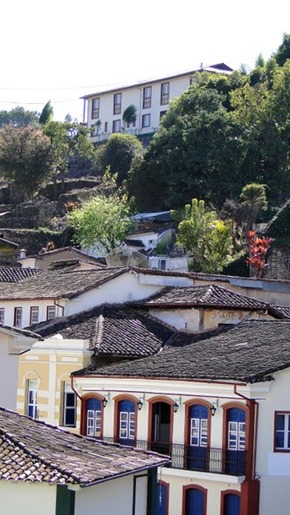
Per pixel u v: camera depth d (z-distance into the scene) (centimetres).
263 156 11394
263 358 4962
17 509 2853
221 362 5053
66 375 5597
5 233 11800
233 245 9506
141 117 15038
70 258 9600
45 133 14400
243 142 11344
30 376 5744
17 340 3925
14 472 2833
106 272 6488
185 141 11475
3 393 3906
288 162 11412
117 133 14538
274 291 6988
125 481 3095
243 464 4794
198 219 9256
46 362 5681
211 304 5906
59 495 2816
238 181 11275
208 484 4888
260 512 4794
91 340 5694
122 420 5266
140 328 5966
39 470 2842
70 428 5519
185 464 4944
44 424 3300
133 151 13700
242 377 4756
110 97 15462
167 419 5156
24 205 12988
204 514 4894
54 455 2955
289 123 11450
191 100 12069
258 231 9850
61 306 6166
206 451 4897
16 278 7719
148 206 11775
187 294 6150
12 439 2989
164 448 5034
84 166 14275
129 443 5188
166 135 11750
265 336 5325
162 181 11669
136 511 3134
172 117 12219
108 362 5650
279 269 9088
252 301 6066
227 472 4825
